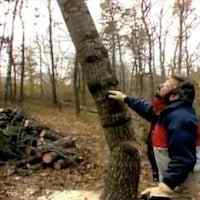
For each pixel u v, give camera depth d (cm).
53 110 3148
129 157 476
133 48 3566
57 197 816
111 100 446
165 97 335
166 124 325
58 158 1052
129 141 472
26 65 4391
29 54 4391
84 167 1034
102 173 972
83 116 2850
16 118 1244
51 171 1008
